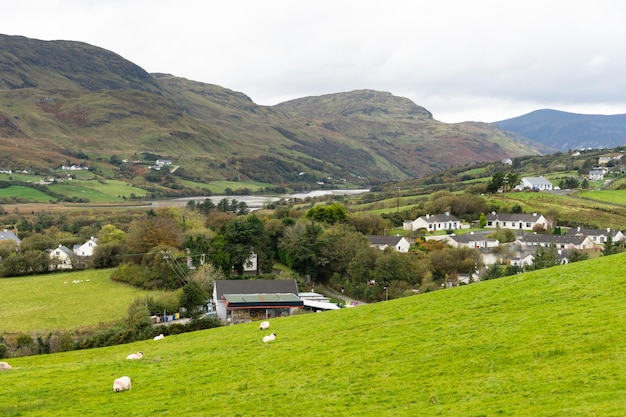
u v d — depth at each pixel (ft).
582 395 87.92
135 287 419.95
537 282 168.14
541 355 110.32
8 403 115.44
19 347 259.39
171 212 604.90
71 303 376.07
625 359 99.55
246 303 336.08
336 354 135.85
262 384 119.75
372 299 411.54
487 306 155.84
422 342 134.10
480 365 111.65
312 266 474.08
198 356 153.58
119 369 142.82
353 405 101.30
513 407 88.02
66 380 133.28
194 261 447.83
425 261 468.34
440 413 90.68
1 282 448.65
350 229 574.97
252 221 503.61
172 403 111.96
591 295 144.46
